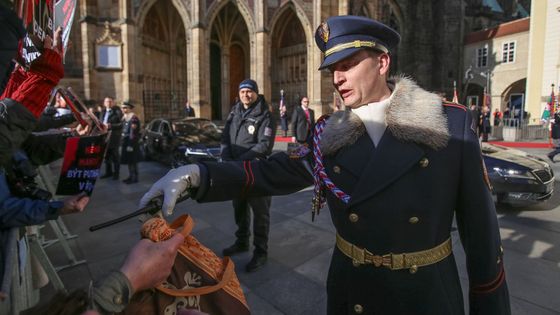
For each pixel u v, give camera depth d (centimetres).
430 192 126
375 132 132
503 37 3284
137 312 100
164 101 2688
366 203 129
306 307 325
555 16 2241
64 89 263
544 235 491
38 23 151
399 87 134
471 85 3628
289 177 152
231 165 144
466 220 135
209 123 1149
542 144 1739
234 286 130
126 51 2125
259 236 397
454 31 3678
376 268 134
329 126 141
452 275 139
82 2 2055
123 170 1069
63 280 376
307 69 2506
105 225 108
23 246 213
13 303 183
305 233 506
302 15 2439
